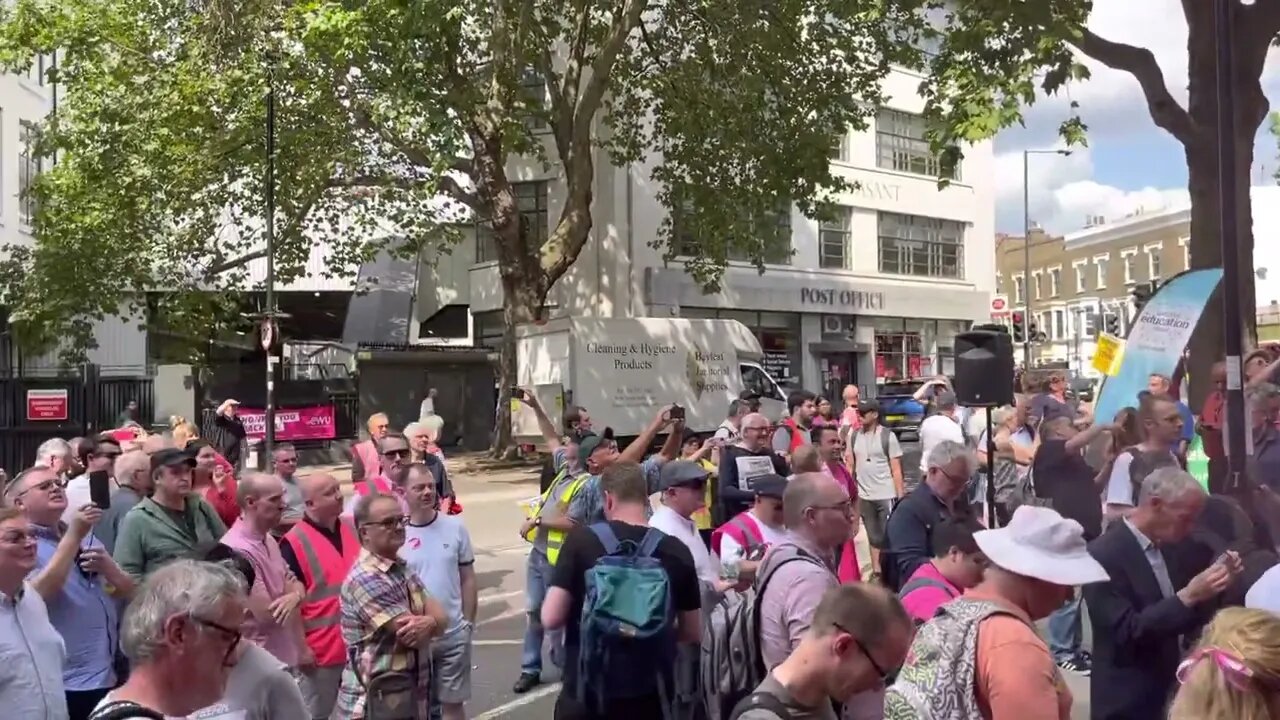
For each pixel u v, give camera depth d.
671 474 5.77
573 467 8.04
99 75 19.61
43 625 4.19
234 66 19.16
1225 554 4.20
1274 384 7.06
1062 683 3.12
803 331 36.19
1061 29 10.59
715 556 5.95
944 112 13.23
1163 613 4.16
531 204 32.59
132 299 23.48
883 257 38.41
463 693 5.95
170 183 20.36
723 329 23.86
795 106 24.45
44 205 21.62
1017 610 3.18
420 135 19.12
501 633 9.80
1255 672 2.27
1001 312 28.22
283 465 8.04
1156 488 4.36
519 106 23.17
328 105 20.38
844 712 3.75
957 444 5.46
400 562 5.14
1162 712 4.26
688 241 32.47
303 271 24.50
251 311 32.94
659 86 25.77
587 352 22.11
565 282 32.16
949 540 4.02
